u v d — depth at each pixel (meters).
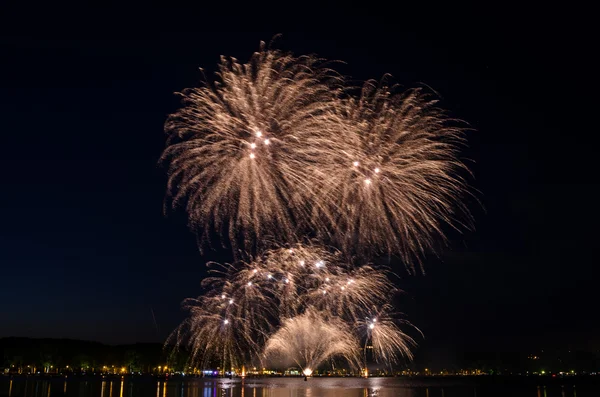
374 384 165.62
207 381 188.50
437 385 171.62
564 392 127.44
